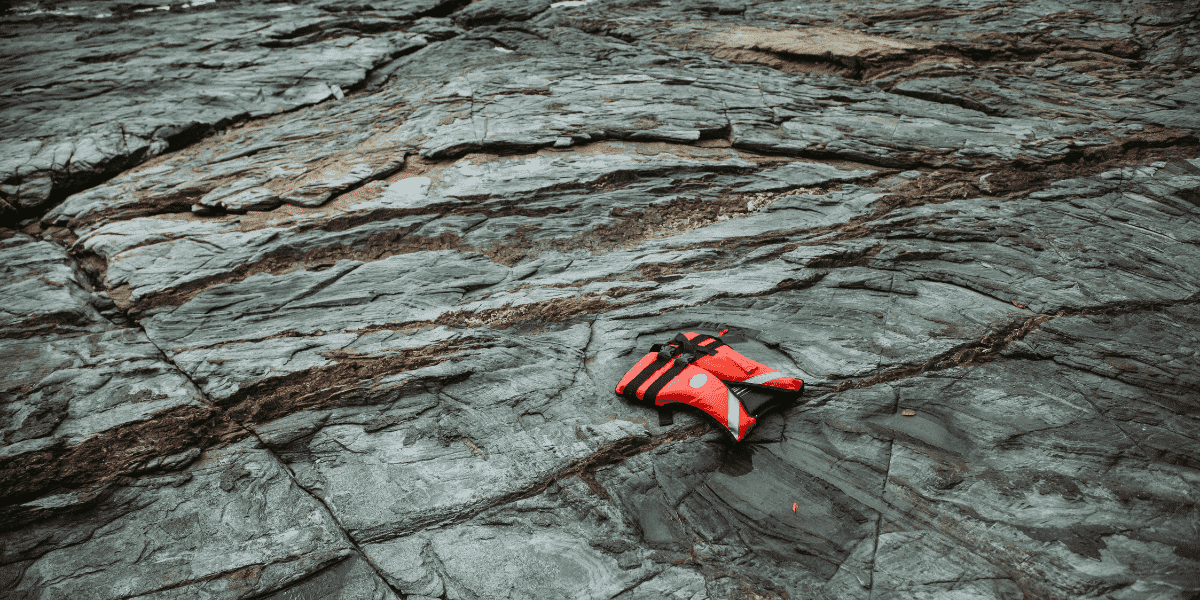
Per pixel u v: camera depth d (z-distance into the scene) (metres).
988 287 4.89
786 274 5.15
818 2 11.19
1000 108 7.74
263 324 4.66
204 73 8.62
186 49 9.32
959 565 2.88
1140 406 3.74
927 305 4.73
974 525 3.06
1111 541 2.94
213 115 7.68
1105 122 7.43
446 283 5.13
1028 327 4.47
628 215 5.98
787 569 2.93
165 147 7.19
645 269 5.30
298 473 3.52
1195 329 4.42
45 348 4.35
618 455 3.59
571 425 3.80
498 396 4.04
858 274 5.12
